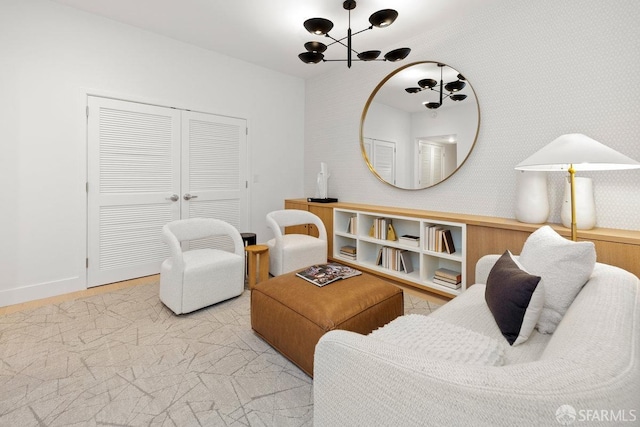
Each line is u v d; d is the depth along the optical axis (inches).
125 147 120.0
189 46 135.0
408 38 126.1
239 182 155.0
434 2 101.7
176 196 134.1
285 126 172.4
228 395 57.1
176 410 53.2
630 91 78.6
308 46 104.0
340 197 161.2
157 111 127.3
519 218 90.9
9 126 97.3
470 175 110.9
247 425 50.3
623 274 46.2
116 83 116.8
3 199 97.2
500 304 49.6
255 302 74.8
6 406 53.6
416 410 24.1
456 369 24.0
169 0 103.0
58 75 105.0
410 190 128.9
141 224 125.4
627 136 79.3
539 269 52.1
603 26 82.0
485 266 72.4
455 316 55.5
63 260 107.9
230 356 69.5
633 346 26.1
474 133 108.4
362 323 61.9
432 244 109.0
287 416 52.3
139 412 52.6
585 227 79.3
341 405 30.1
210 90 142.3
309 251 122.5
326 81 166.4
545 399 20.0
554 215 91.2
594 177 85.0
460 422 21.8
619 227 81.5
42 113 102.7
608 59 81.4
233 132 151.6
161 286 96.0
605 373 21.9
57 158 105.8
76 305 97.1
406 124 128.8
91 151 112.4
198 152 140.3
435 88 119.0
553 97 90.7
